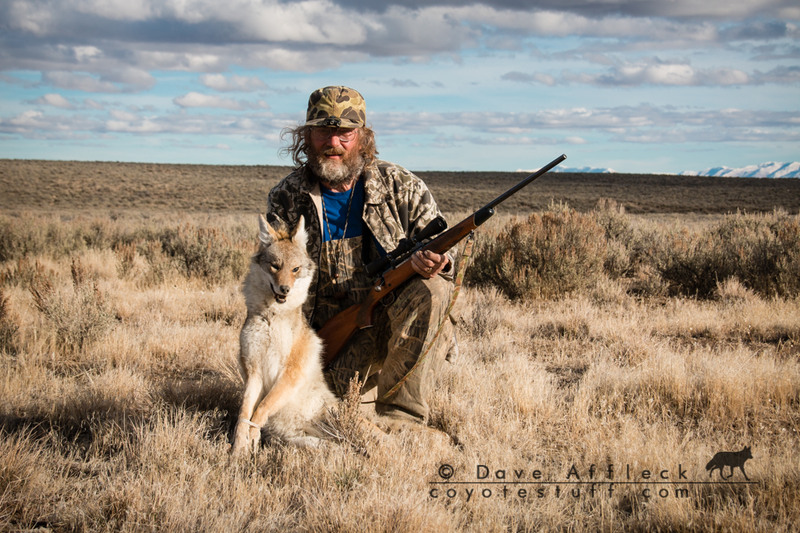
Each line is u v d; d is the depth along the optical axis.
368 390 5.54
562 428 5.11
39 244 16.44
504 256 11.84
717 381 5.67
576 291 11.31
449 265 5.02
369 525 3.34
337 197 5.31
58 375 6.59
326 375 5.28
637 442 4.52
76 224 21.61
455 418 5.20
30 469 3.87
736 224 17.64
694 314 9.36
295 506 3.77
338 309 5.41
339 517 3.38
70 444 4.64
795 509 3.49
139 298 10.41
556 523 3.54
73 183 71.50
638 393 5.84
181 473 3.93
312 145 5.08
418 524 3.35
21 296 10.14
